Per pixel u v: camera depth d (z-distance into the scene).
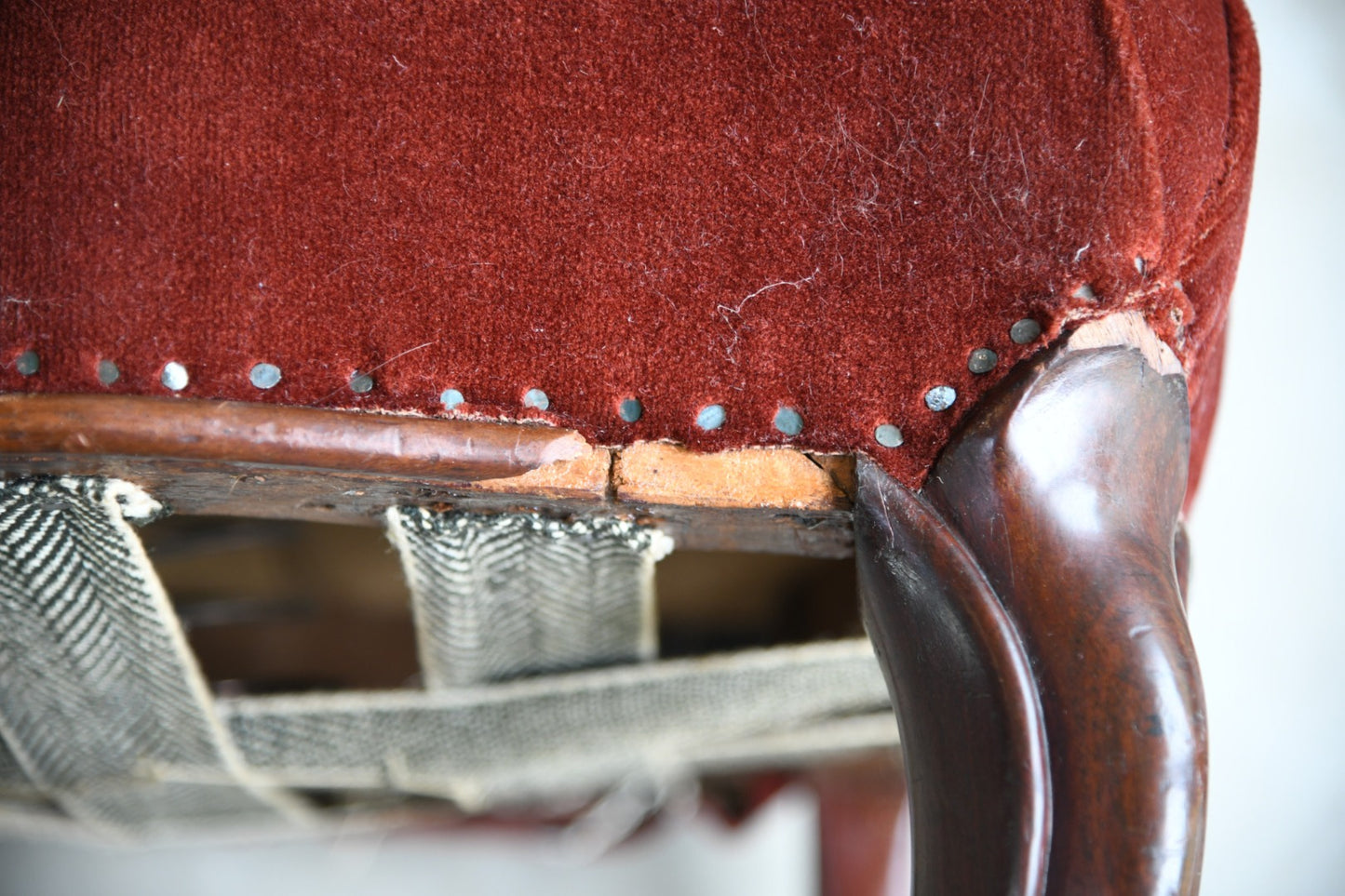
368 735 0.59
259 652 0.58
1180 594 0.49
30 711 0.54
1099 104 0.45
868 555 0.47
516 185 0.47
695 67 0.46
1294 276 0.99
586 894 1.08
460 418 0.47
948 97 0.46
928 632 0.46
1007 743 0.45
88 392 0.47
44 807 0.62
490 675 0.56
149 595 0.50
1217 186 0.47
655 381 0.47
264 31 0.47
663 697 0.59
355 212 0.47
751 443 0.47
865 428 0.46
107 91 0.47
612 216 0.46
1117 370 0.46
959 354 0.46
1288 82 1.01
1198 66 0.47
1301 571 0.96
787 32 0.46
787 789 0.86
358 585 0.57
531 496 0.48
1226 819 0.92
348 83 0.47
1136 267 0.45
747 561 0.57
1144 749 0.44
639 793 0.82
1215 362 0.51
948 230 0.46
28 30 0.47
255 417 0.47
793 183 0.46
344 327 0.47
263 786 0.62
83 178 0.47
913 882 0.48
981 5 0.45
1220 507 0.97
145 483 0.48
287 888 1.07
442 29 0.46
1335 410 0.98
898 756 0.66
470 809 0.73
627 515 0.49
